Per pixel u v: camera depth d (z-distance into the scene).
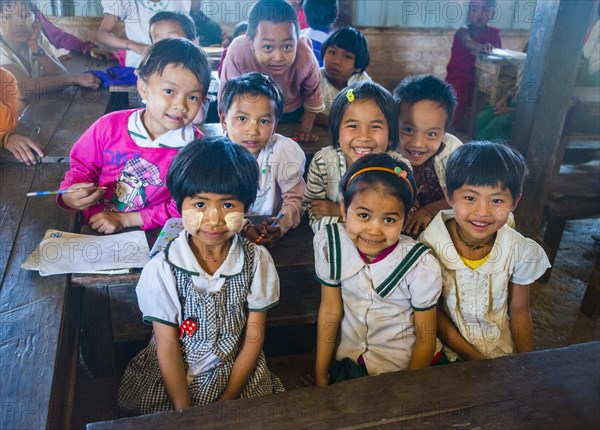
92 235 1.89
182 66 1.81
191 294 1.49
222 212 1.44
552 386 1.18
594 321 2.65
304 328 2.38
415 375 1.20
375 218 1.48
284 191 2.11
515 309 1.79
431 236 1.72
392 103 1.88
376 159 1.51
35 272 1.69
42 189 2.21
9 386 1.26
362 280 1.63
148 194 2.01
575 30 2.76
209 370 1.56
